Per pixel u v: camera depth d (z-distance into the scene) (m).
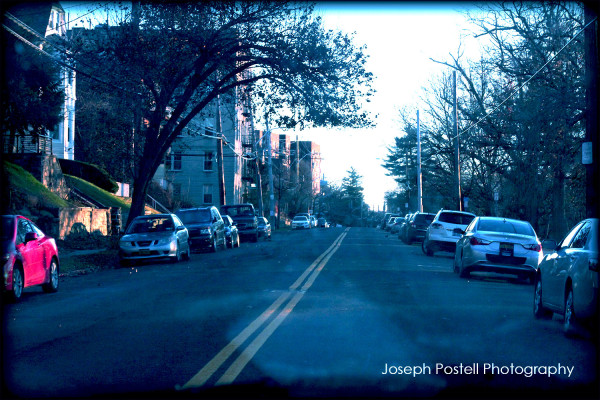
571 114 26.75
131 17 25.36
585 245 9.30
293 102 27.84
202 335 9.25
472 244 17.09
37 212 29.47
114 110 38.09
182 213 30.03
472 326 9.91
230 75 27.70
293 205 95.75
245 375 7.02
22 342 9.00
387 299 12.76
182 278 17.50
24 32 23.86
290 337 8.98
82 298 13.82
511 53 30.16
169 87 26.86
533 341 8.92
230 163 67.50
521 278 17.91
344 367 7.33
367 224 140.12
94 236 32.81
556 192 30.03
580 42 25.64
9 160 33.66
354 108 27.12
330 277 17.06
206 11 25.41
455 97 37.78
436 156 52.00
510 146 32.81
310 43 25.94
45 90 26.00
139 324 10.28
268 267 20.38
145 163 28.06
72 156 46.53
